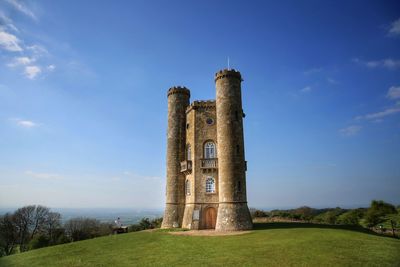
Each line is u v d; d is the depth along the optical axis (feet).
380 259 63.57
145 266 67.67
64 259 81.05
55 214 248.11
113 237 114.32
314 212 289.12
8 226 217.77
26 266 77.41
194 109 146.51
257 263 63.52
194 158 140.46
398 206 232.32
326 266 59.41
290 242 82.58
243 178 128.16
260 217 207.21
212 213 133.90
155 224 227.20
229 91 134.10
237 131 130.82
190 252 78.89
